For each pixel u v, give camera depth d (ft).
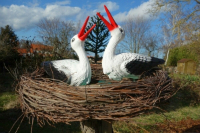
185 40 28.14
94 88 4.59
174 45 45.73
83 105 4.16
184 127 10.55
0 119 12.52
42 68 7.44
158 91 4.90
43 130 11.48
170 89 5.61
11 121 12.39
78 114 4.01
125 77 7.22
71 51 18.60
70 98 4.24
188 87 17.95
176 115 13.83
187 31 24.57
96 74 9.69
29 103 4.90
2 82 20.39
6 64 24.04
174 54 41.96
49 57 14.56
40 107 4.44
